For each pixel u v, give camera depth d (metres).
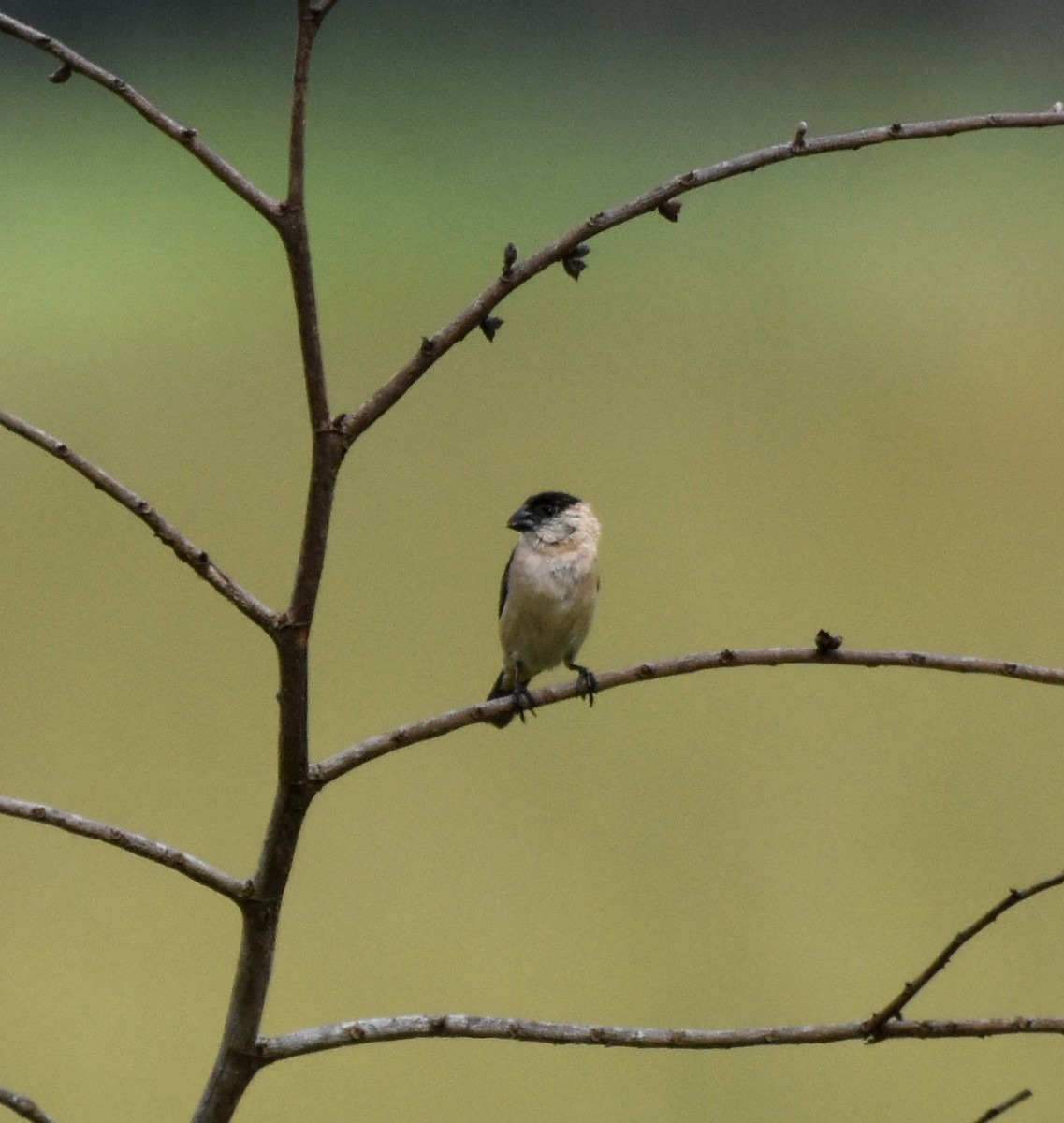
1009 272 18.31
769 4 23.62
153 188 20.06
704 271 18.92
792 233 19.81
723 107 22.30
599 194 20.17
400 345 17.03
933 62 23.05
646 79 23.09
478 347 17.11
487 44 23.77
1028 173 21.09
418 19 23.86
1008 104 22.14
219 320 17.34
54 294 17.81
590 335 17.48
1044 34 22.45
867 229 19.78
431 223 19.33
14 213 19.44
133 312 17.48
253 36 22.81
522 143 21.59
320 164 20.73
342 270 18.45
